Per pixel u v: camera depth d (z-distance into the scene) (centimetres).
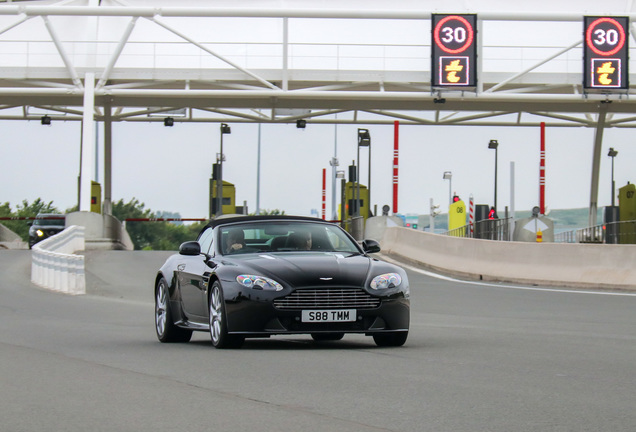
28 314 2941
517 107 8206
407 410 1140
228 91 6981
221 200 9531
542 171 8275
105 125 9306
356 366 1558
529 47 7862
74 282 3944
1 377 1444
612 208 9775
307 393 1270
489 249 4797
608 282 4166
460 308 3259
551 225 7944
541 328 2483
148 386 1340
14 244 10631
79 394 1272
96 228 7100
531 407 1162
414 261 5772
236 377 1427
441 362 1625
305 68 7669
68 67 7012
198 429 1030
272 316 1756
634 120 9606
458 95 6762
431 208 11506
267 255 1900
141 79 7512
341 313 1767
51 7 6706
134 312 3078
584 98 6631
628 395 1260
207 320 1903
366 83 7569
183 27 7881
